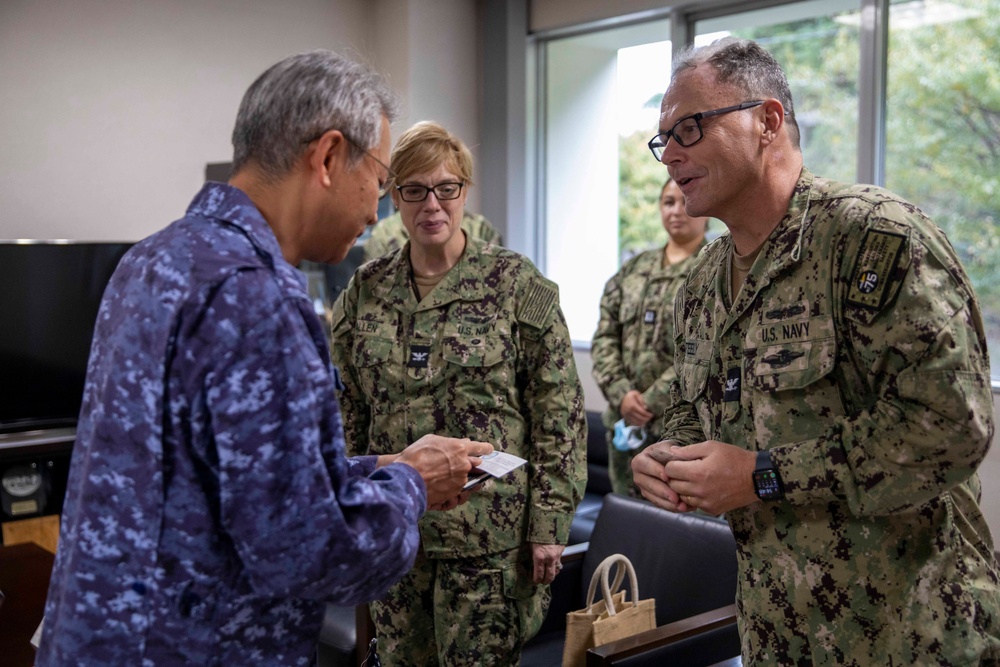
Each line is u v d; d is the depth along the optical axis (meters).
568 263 6.16
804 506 1.41
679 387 1.74
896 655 1.35
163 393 1.03
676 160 1.49
